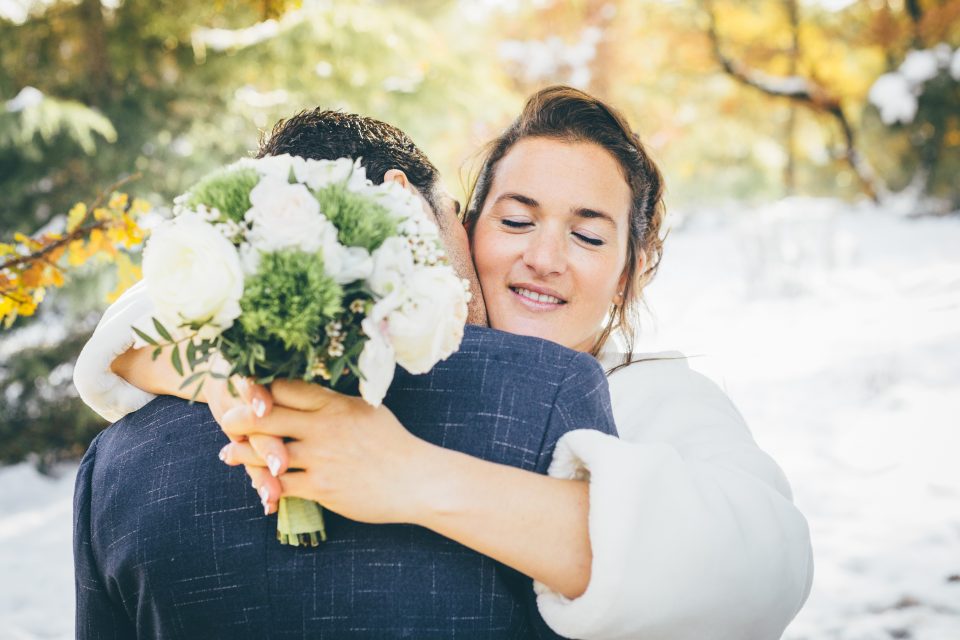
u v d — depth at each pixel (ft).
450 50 26.94
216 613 4.08
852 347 26.61
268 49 22.95
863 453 18.30
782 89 69.62
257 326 3.51
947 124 64.49
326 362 3.71
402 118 23.99
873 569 13.57
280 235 3.55
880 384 22.57
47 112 19.69
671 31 69.97
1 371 22.31
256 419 3.75
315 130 5.35
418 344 3.67
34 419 22.39
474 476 3.84
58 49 23.15
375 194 3.92
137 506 4.33
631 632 3.82
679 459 4.09
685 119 73.67
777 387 23.79
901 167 69.36
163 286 3.47
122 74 22.84
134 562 4.25
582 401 4.14
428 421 4.06
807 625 12.15
